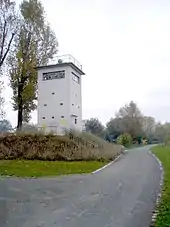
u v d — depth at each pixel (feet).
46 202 34.06
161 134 278.46
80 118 127.65
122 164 82.64
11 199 36.11
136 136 251.19
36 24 116.47
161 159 96.37
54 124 114.93
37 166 73.10
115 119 261.44
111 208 30.60
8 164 75.92
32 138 91.09
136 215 27.63
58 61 120.37
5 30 109.91
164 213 27.66
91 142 97.66
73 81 121.80
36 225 24.50
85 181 51.90
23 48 113.29
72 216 27.45
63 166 73.97
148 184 46.57
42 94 118.83
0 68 110.73
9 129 101.81
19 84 113.91
